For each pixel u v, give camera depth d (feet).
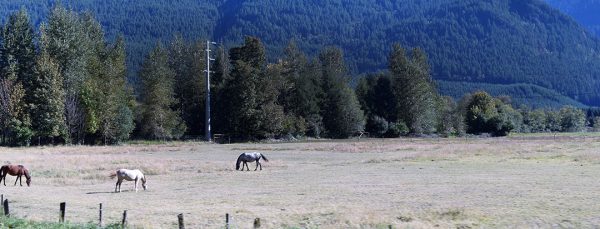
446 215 84.99
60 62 308.19
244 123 355.36
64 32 313.32
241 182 132.98
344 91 401.70
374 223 79.10
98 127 310.86
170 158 206.18
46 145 295.28
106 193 116.67
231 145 292.40
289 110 386.11
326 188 118.01
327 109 399.03
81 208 94.94
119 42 353.92
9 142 291.99
